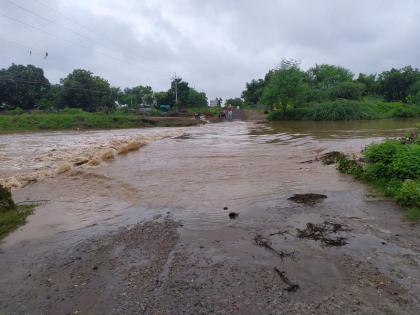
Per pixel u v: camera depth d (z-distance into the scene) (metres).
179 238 4.81
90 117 41.47
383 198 6.49
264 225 5.23
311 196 6.79
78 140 24.05
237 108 69.81
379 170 7.79
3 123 35.78
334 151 12.55
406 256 4.08
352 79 69.56
